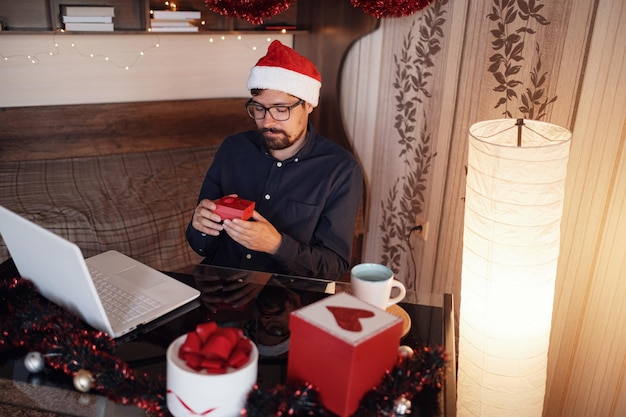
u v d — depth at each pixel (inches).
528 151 55.1
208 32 121.5
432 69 94.3
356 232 114.8
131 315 53.6
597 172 71.9
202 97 133.7
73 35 119.2
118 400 44.4
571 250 77.3
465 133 89.7
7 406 60.7
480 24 84.6
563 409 82.4
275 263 77.9
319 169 78.7
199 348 43.4
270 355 49.8
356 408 43.4
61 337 47.7
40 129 118.6
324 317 44.4
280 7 99.0
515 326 61.3
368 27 104.0
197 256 110.2
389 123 105.9
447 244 96.5
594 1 69.5
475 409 66.6
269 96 73.2
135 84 127.0
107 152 125.1
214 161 83.7
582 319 77.0
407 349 49.8
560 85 75.2
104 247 99.7
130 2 118.7
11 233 53.6
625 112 67.2
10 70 116.8
